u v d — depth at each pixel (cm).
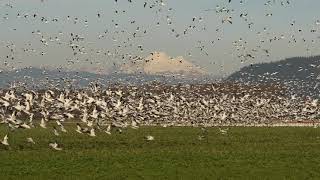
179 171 4756
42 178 4375
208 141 7850
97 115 7181
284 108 11162
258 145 7288
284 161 5488
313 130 10356
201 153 6125
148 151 6319
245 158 5706
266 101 10844
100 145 7038
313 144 7500
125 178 4403
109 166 5041
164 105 9275
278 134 9331
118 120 7850
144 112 8506
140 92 8988
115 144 7188
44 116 7012
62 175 4531
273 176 4547
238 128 10681
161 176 4491
